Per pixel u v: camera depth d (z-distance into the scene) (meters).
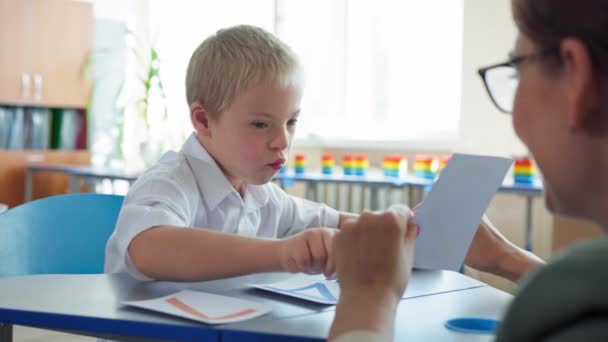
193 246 0.92
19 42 4.52
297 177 3.58
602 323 0.29
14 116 4.63
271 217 1.37
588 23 0.38
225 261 0.89
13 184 4.54
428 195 0.81
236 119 1.18
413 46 4.35
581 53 0.38
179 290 0.90
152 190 1.11
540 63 0.42
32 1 4.57
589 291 0.30
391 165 3.70
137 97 5.12
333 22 4.62
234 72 1.16
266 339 0.70
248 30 1.23
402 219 0.65
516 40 0.47
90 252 1.39
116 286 0.92
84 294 0.87
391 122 4.46
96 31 5.07
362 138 4.52
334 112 4.66
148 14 5.12
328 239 0.85
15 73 4.50
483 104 3.96
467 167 0.80
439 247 0.83
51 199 1.36
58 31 4.70
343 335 0.56
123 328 0.74
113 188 4.68
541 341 0.31
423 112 4.35
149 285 0.93
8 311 0.79
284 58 1.19
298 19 4.71
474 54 3.97
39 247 1.32
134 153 5.15
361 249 0.62
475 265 1.05
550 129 0.42
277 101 1.17
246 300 0.85
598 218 0.42
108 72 5.11
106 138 5.09
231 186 1.25
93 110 5.07
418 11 4.32
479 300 0.91
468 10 3.97
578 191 0.42
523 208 3.65
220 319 0.74
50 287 0.91
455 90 4.21
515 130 0.45
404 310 0.85
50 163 4.72
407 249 0.65
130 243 0.97
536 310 0.31
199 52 1.25
